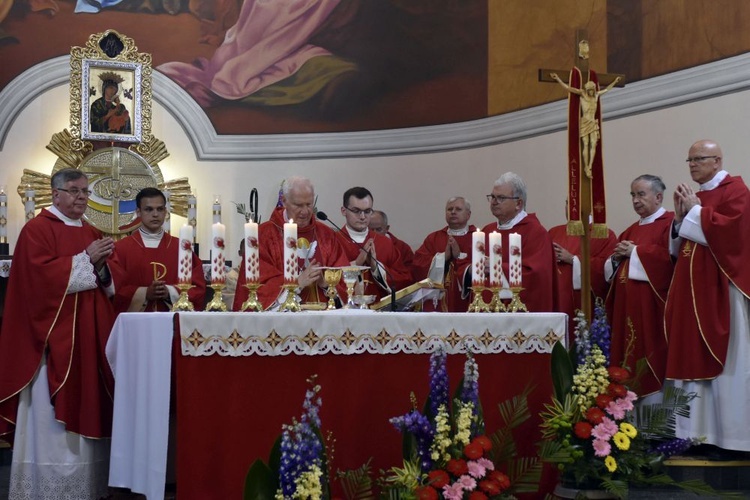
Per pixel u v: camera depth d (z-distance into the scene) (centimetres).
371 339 418
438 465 373
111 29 943
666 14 741
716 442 556
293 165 959
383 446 416
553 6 832
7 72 919
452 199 763
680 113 728
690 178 717
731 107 689
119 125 907
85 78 897
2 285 719
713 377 549
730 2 691
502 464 410
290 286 443
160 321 407
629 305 610
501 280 484
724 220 548
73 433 499
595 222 548
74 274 498
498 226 636
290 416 407
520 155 851
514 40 862
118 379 447
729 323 552
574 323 662
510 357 444
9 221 899
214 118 969
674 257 591
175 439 491
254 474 344
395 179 930
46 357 502
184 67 967
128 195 896
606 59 792
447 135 907
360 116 947
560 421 425
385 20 941
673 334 563
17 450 504
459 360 432
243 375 405
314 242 546
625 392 432
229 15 973
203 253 949
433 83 916
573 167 546
